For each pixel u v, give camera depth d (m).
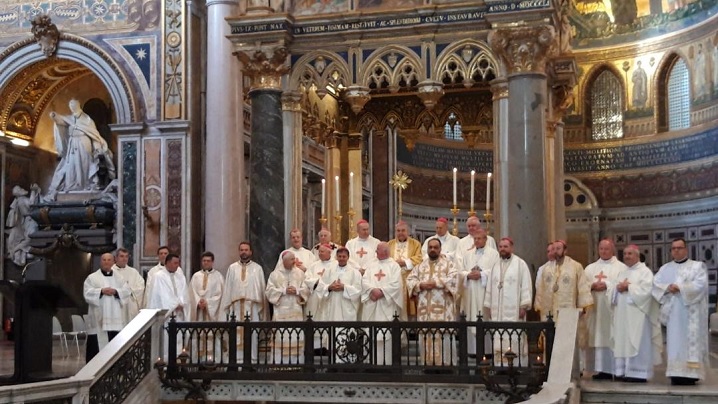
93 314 16.33
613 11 34.31
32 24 22.80
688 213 32.44
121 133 22.33
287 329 14.26
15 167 24.58
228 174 20.86
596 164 34.69
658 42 33.38
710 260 31.53
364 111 21.19
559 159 20.39
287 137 17.20
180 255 21.88
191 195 21.97
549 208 19.33
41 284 13.74
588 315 14.20
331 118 20.66
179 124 22.00
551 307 14.29
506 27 15.71
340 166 21.39
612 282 14.06
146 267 22.02
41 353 14.11
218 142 20.88
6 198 24.19
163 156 22.11
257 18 16.97
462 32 16.36
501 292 14.47
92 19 22.80
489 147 34.81
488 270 14.83
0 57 23.20
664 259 33.25
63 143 23.80
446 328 13.66
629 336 13.53
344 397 14.02
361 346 14.02
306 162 27.09
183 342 14.62
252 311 16.11
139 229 22.12
